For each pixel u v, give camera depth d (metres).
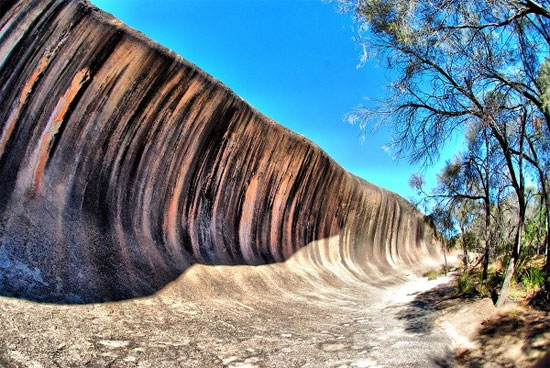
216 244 12.78
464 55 8.26
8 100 7.80
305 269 16.81
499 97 8.60
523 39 8.02
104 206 9.32
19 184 7.79
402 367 6.05
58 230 7.86
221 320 8.26
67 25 8.36
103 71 9.19
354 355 6.85
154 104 10.44
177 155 11.55
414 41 8.19
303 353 6.87
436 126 9.23
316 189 19.34
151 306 7.85
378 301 14.46
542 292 7.89
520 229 8.45
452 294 12.27
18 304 5.84
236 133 13.46
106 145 9.64
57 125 8.65
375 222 27.80
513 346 6.24
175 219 11.55
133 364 5.29
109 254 8.50
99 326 6.22
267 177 15.81
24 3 7.75
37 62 8.12
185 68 10.63
